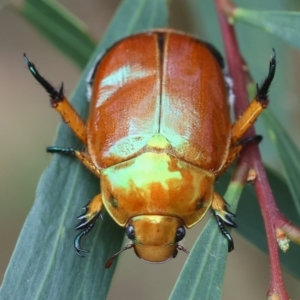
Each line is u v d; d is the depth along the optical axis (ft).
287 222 0.36
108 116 0.38
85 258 0.36
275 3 0.43
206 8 0.44
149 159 0.37
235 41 0.40
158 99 0.37
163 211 0.36
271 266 0.35
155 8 0.40
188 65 0.38
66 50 0.43
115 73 0.38
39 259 0.36
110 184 0.37
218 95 0.38
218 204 0.37
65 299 0.36
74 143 0.38
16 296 0.35
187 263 0.35
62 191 0.37
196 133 0.37
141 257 0.37
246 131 0.38
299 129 0.44
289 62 0.43
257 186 0.36
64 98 0.38
